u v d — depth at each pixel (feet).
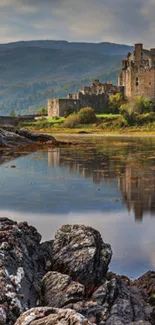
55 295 33.86
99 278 37.42
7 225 40.93
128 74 555.69
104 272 38.47
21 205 67.82
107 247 40.09
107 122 418.51
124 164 123.13
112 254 43.32
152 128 379.76
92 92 604.49
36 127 442.09
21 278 34.50
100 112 532.32
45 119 496.64
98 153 158.61
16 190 81.51
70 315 26.27
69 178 96.73
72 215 60.95
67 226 41.57
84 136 307.37
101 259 38.75
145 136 305.94
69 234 40.22
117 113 518.37
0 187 85.10
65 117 490.90
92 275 36.96
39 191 80.59
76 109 531.91
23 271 35.29
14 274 34.65
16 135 190.60
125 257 43.83
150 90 538.47
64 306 32.83
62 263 38.11
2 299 31.14
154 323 32.48
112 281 35.76
